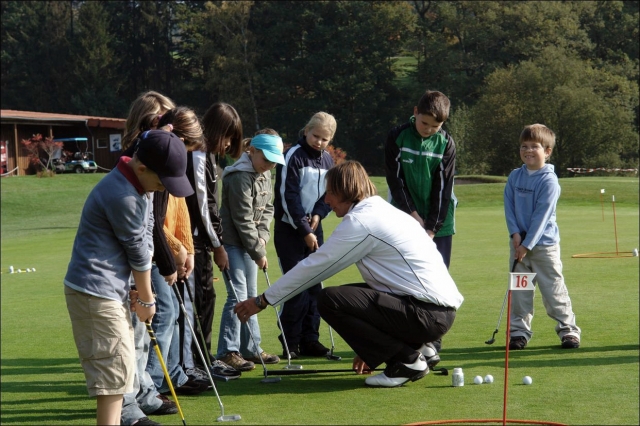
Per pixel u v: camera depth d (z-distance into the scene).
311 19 64.00
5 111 39.81
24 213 26.84
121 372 3.71
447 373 5.17
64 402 4.77
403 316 4.76
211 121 5.16
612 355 5.60
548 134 6.32
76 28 73.19
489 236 14.47
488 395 4.57
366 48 63.75
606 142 52.19
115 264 3.71
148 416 4.41
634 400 4.37
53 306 8.95
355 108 62.47
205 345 5.23
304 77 63.09
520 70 52.62
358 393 4.73
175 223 4.86
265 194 5.93
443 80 62.84
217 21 62.25
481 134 51.88
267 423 4.11
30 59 68.94
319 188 6.23
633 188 25.11
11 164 37.91
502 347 6.02
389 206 4.95
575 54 59.94
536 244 6.15
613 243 12.97
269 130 5.86
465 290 8.73
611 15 65.00
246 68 60.97
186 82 66.94
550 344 6.14
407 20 63.81
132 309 3.96
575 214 19.20
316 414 4.27
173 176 3.63
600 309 7.37
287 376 5.34
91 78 67.00
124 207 3.63
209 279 5.40
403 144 5.99
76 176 35.09
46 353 6.43
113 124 41.06
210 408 4.50
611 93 54.88
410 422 4.05
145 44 69.31
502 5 64.38
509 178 6.46
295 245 6.24
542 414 4.12
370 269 4.86
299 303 6.06
